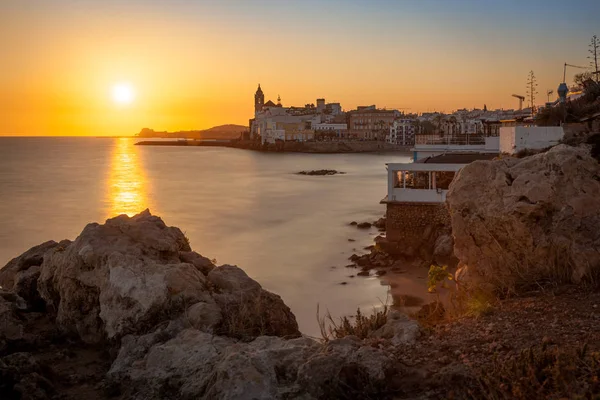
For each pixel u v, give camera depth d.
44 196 72.50
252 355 7.20
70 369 8.67
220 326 9.08
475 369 6.66
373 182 98.38
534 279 10.06
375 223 50.34
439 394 6.35
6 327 9.59
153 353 8.23
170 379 7.62
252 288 10.61
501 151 36.72
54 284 10.62
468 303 10.34
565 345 7.04
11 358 8.04
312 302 25.95
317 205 65.69
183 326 8.98
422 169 33.28
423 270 30.89
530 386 6.09
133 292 9.35
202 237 44.41
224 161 168.00
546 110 42.84
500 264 10.73
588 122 32.19
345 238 43.75
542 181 11.03
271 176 111.81
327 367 6.73
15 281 11.63
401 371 6.90
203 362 7.81
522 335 7.61
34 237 44.00
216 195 76.31
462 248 11.37
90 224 11.16
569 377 6.04
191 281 9.79
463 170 11.96
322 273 31.81
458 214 11.52
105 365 8.77
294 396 6.56
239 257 36.69
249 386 6.65
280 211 60.38
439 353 7.33
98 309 9.76
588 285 9.37
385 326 8.51
